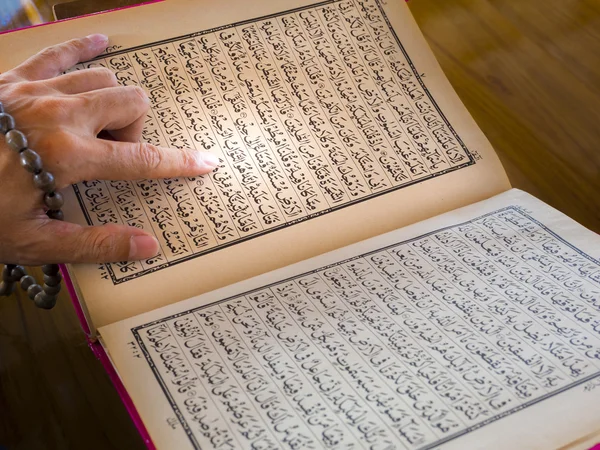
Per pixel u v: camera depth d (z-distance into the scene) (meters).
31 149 0.53
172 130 0.62
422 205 0.62
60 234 0.54
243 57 0.67
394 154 0.64
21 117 0.54
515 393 0.46
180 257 0.57
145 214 0.58
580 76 0.83
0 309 0.65
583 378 0.46
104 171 0.56
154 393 0.47
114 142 0.56
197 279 0.56
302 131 0.64
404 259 0.57
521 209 0.62
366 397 0.46
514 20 0.90
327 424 0.44
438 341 0.50
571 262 0.56
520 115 0.79
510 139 0.76
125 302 0.54
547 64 0.84
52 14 0.81
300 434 0.44
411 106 0.67
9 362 0.60
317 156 0.63
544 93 0.81
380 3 0.72
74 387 0.59
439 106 0.67
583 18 0.90
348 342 0.50
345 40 0.69
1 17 0.80
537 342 0.49
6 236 0.54
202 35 0.67
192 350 0.50
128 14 0.67
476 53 0.86
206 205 0.59
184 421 0.45
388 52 0.69
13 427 0.56
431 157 0.65
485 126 0.77
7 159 0.54
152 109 0.63
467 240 0.59
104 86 0.60
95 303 0.54
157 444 0.44
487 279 0.55
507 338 0.50
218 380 0.48
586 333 0.50
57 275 0.58
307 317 0.52
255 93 0.65
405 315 0.52
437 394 0.46
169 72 0.65
